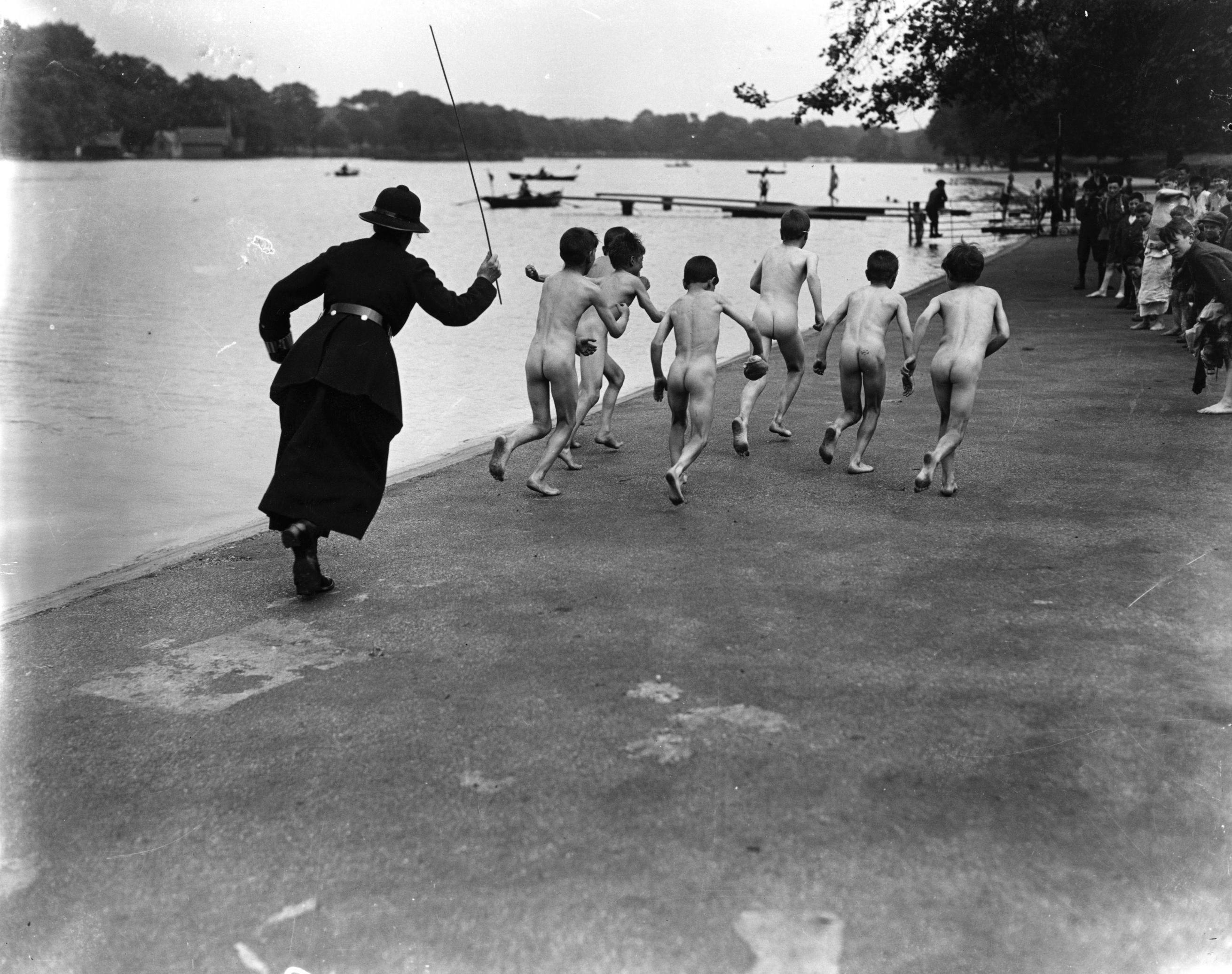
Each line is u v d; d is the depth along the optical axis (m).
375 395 5.66
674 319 7.46
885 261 7.92
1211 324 9.80
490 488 8.02
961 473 8.01
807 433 9.49
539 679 4.72
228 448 11.02
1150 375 11.96
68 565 7.34
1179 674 4.59
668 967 2.96
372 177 140.25
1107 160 87.50
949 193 90.94
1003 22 23.00
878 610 5.40
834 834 3.50
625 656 4.93
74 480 9.67
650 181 135.38
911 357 7.53
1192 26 21.20
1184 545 6.27
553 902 3.22
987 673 4.64
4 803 3.86
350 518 5.65
